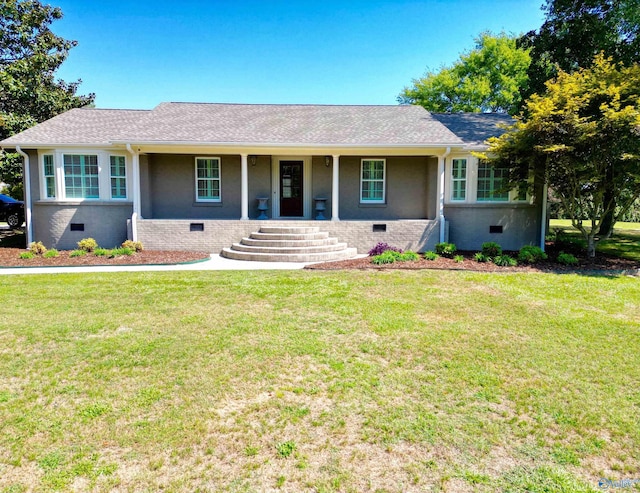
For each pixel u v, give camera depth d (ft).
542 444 10.09
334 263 33.76
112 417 11.00
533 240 42.42
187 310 20.66
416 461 9.43
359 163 46.39
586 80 34.71
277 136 41.42
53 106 59.26
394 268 31.40
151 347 15.71
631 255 39.37
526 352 15.60
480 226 42.45
